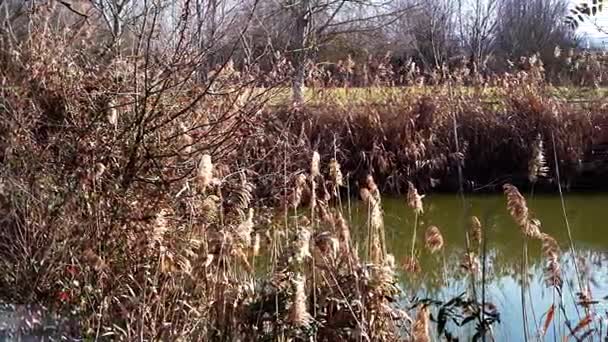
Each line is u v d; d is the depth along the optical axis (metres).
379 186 10.75
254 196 5.99
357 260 4.36
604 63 12.52
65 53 5.62
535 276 6.60
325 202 5.03
